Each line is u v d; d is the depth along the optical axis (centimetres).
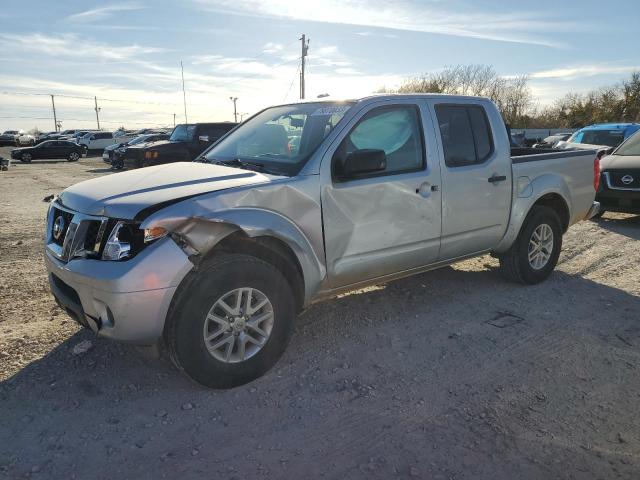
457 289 538
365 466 265
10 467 263
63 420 303
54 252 346
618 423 303
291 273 362
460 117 467
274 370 365
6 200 1256
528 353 392
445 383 348
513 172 502
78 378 350
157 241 303
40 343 399
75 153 3441
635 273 596
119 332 302
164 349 346
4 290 523
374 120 405
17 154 3216
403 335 424
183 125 1680
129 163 1616
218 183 339
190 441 286
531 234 529
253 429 297
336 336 422
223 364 330
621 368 369
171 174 370
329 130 388
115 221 310
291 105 465
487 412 314
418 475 259
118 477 257
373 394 334
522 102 6469
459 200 454
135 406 319
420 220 427
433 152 436
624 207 862
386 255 411
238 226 322
